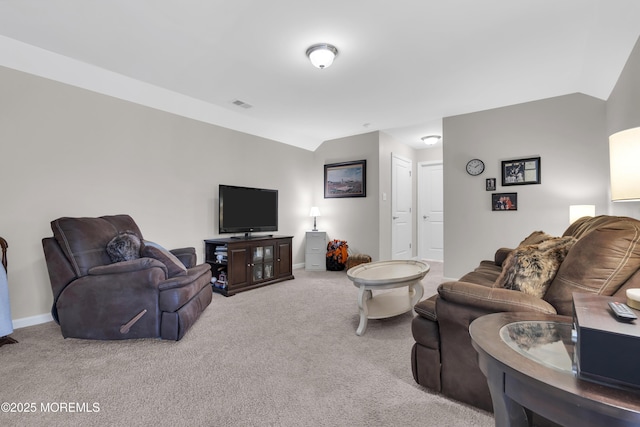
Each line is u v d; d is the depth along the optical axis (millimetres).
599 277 1220
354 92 3463
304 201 5590
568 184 3473
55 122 2803
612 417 590
